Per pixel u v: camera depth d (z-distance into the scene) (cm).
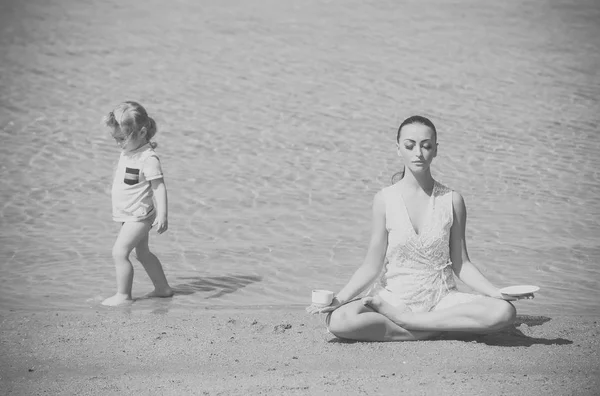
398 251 666
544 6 2228
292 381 568
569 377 574
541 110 1502
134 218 802
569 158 1280
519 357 621
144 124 816
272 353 636
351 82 1628
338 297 663
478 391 547
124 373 595
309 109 1486
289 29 1966
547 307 778
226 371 596
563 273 877
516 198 1118
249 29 1964
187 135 1359
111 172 1216
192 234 998
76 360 623
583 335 679
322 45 1852
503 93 1586
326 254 934
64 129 1385
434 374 582
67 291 830
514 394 542
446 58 1783
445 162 1250
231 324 713
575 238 982
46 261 913
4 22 2014
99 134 1370
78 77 1645
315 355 630
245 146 1317
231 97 1542
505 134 1380
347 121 1430
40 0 2233
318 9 2139
